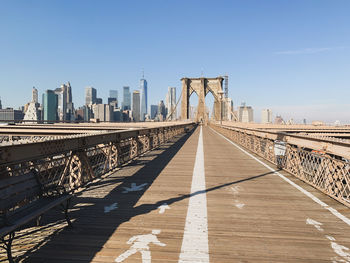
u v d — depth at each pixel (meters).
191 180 6.49
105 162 6.84
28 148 3.62
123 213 4.14
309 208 4.46
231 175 7.13
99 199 4.87
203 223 3.76
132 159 9.74
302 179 6.42
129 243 3.13
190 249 3.00
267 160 9.70
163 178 6.70
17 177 3.05
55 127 30.42
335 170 4.92
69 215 4.03
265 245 3.13
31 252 2.89
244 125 43.81
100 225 3.65
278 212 4.26
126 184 6.04
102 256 2.83
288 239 3.29
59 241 3.16
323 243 3.20
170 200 4.84
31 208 3.03
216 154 11.69
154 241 3.18
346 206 4.53
